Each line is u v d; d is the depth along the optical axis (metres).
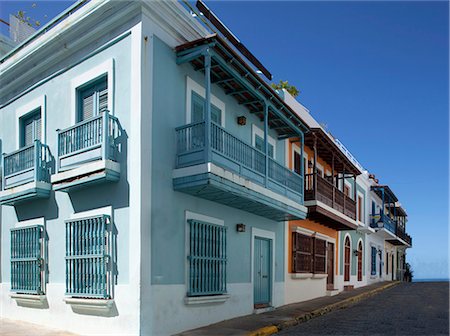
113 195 8.57
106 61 9.12
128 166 8.38
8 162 11.12
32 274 10.26
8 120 11.91
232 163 9.44
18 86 11.66
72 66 9.98
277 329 9.76
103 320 8.40
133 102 8.46
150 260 8.16
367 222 25.77
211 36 8.78
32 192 9.94
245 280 11.39
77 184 8.81
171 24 9.28
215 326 9.47
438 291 22.19
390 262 35.88
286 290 13.98
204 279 9.57
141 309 7.85
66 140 9.30
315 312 12.30
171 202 8.88
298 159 15.55
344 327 10.33
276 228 13.57
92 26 9.40
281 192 11.72
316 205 14.22
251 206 10.95
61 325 9.35
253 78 10.26
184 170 8.83
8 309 11.00
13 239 11.02
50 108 10.48
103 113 8.48
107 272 8.38
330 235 18.86
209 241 9.91
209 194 9.46
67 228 9.30
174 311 8.62
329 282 18.81
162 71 8.98
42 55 10.55
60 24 9.89
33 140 11.15
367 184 26.30
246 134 12.06
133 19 8.78
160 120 8.80
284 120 12.45
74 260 9.02
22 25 13.75
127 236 8.21
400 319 11.71
